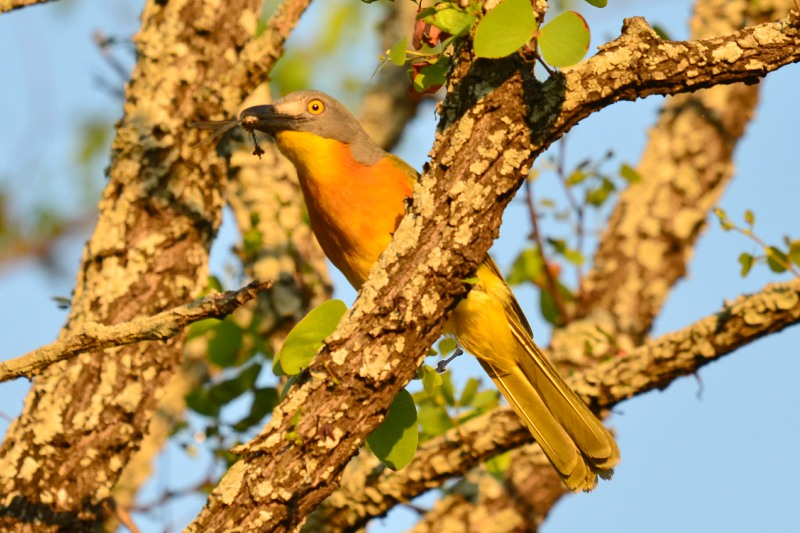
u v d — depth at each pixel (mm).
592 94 6965
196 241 10336
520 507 12750
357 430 6902
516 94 6934
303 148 10234
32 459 9445
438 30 7441
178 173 10312
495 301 10211
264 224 13734
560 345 13547
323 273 13938
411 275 6891
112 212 10234
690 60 6973
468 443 10820
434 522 12758
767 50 7023
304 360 7023
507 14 6633
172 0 10617
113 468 9672
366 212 10094
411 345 6910
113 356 9781
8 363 7195
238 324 12375
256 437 6945
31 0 9219
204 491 11883
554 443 10133
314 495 6898
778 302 10289
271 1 13094
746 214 10641
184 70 10461
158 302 10070
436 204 6930
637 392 10828
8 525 9234
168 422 13094
